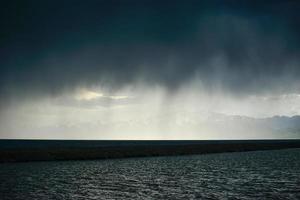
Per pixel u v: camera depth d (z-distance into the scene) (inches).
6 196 1384.1
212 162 3157.0
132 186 1686.8
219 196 1417.3
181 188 1626.5
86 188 1614.2
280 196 1412.4
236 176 2101.4
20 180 1845.5
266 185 1722.4
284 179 1958.7
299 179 1962.4
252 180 1914.4
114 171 2343.8
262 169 2513.5
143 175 2137.1
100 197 1389.0
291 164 2925.7
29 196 1390.3
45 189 1568.7
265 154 4414.4
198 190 1568.7
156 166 2733.8
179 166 2741.1
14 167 2498.8
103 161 3196.4
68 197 1381.6
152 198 1374.3
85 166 2667.3
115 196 1413.6
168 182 1834.4
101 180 1894.7
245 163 3043.8
